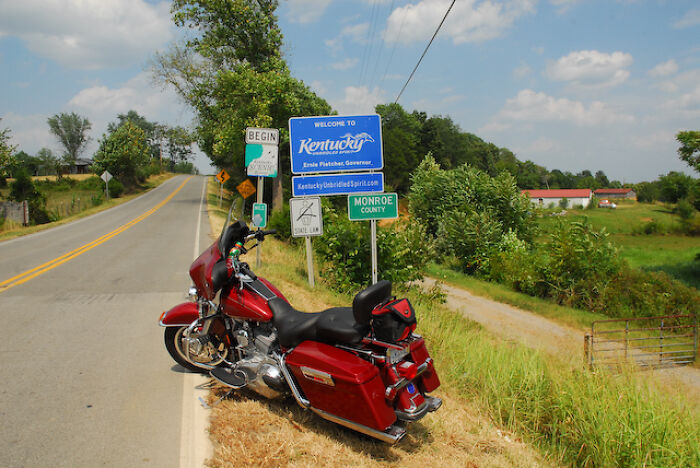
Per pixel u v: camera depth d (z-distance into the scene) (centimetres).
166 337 480
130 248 1517
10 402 419
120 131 6400
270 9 3562
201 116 3759
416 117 9762
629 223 6688
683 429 440
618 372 628
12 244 1648
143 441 360
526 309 1764
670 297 1683
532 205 3152
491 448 413
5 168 3628
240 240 452
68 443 354
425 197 3534
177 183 7919
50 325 658
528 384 518
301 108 3759
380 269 1113
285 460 338
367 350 362
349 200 959
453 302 1820
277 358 393
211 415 401
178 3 3366
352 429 365
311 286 970
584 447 438
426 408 362
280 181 3803
